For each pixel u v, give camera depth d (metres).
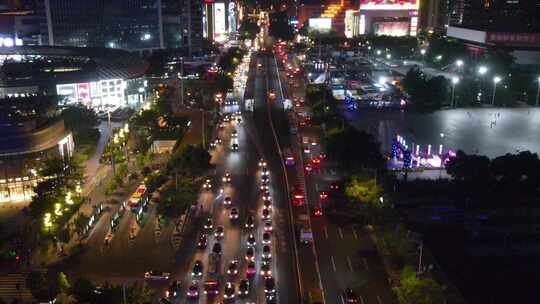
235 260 160.62
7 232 175.88
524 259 160.50
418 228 178.50
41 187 186.25
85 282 126.94
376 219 170.88
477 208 193.00
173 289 143.62
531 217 186.88
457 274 152.25
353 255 164.12
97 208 190.00
